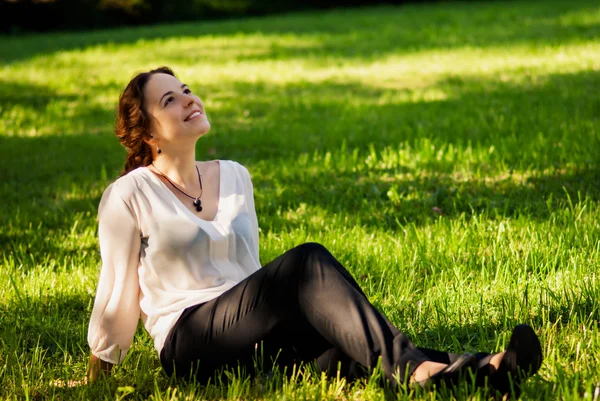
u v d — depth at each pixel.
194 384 3.32
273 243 5.74
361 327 3.00
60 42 26.77
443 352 3.02
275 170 8.27
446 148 8.55
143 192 3.52
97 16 36.34
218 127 11.35
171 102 3.61
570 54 15.78
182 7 37.84
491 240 5.33
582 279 4.37
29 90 15.47
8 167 9.37
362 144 9.47
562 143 8.05
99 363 3.54
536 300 4.14
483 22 23.45
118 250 3.49
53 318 4.48
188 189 3.65
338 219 6.28
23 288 5.04
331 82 15.17
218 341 3.30
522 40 18.59
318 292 3.09
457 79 14.16
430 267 5.00
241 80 16.05
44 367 3.83
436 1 37.47
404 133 9.73
